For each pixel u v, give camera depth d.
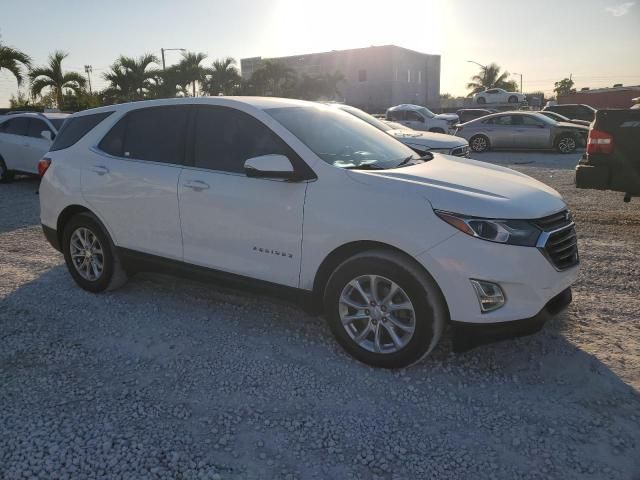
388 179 3.55
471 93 74.88
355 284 3.56
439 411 3.16
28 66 21.19
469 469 2.69
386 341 3.63
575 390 3.34
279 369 3.63
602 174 6.43
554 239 3.45
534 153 18.73
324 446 2.87
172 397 3.32
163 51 36.44
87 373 3.62
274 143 3.94
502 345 3.89
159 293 5.01
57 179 5.06
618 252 5.89
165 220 4.38
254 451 2.83
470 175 3.88
